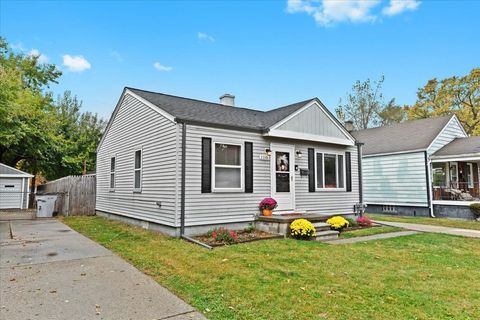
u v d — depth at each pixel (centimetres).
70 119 2912
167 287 429
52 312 345
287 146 1006
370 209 1717
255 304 364
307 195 1044
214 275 475
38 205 1329
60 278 469
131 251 642
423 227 1085
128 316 336
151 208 914
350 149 1190
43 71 2547
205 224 816
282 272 491
